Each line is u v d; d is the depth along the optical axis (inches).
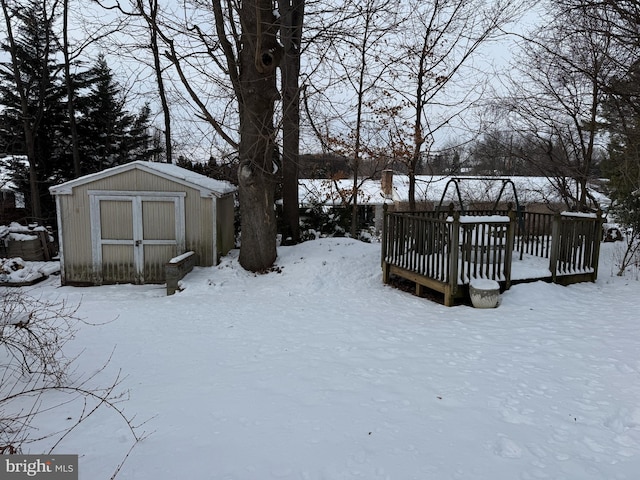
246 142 406.3
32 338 205.6
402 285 369.1
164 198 410.9
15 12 630.5
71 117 669.9
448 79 567.8
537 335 235.0
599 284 343.9
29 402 174.9
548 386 174.6
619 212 509.0
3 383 195.3
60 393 183.3
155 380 194.1
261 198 406.3
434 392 172.2
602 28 437.4
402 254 355.3
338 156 566.9
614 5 376.5
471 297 297.3
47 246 559.5
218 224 431.5
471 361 203.6
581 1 418.0
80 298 360.2
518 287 316.2
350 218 594.2
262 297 348.2
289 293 355.6
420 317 283.6
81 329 273.6
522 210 420.8
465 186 724.0
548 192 652.7
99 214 412.2
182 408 164.6
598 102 478.9
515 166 703.7
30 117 668.7
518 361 201.0
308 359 214.4
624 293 317.7
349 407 161.3
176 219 414.0
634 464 123.3
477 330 249.3
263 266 412.2
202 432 145.8
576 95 506.9
